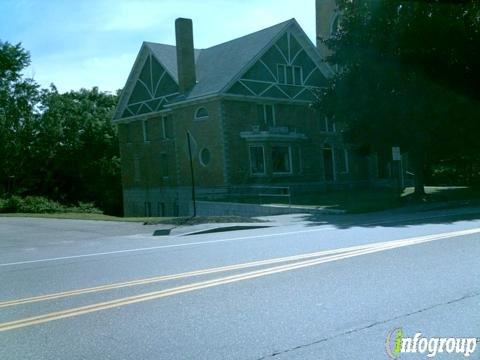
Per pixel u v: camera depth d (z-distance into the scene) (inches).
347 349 194.5
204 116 1380.4
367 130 1059.3
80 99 2433.6
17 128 2048.5
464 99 1010.7
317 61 1563.7
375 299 259.9
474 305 244.5
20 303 286.8
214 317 240.7
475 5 1028.5
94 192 2308.1
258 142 1379.2
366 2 1061.1
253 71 1397.6
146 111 1603.1
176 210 1508.4
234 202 1146.0
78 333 226.8
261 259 388.8
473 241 426.0
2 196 1753.2
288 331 216.7
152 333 221.8
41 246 594.9
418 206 946.1
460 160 1563.7
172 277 336.2
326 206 973.2
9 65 1957.4
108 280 341.7
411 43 990.4
